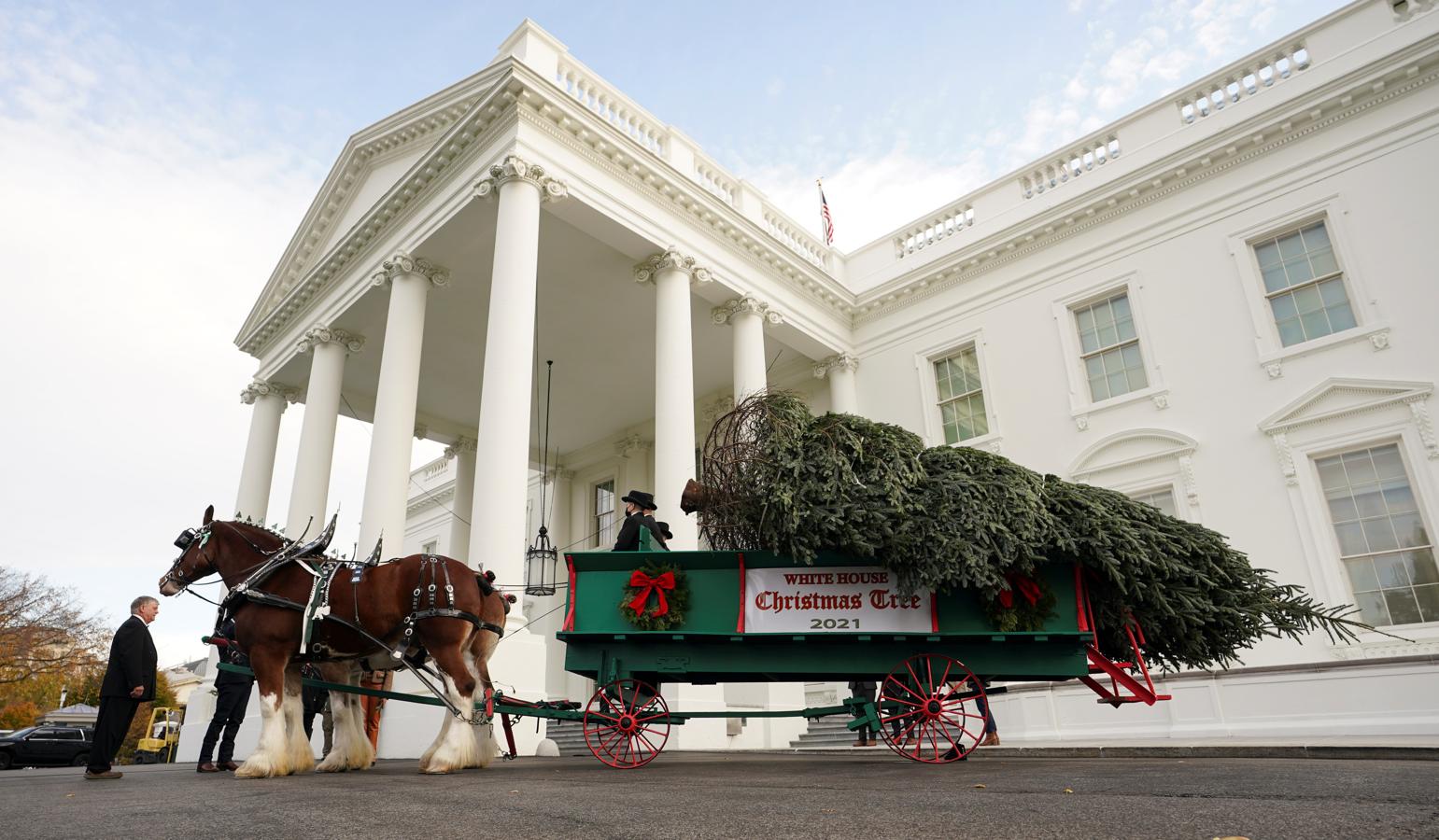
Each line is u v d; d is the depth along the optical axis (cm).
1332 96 1276
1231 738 1002
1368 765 510
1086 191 1517
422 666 644
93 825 338
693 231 1488
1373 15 1288
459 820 327
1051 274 1572
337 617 589
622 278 1589
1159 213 1455
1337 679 1015
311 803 393
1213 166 1402
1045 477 635
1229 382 1309
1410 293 1173
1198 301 1375
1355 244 1238
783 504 579
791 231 1786
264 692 577
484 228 1351
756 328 1555
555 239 1462
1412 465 1123
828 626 591
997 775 492
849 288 1873
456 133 1294
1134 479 1373
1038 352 1551
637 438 2253
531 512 2505
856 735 1262
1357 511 1167
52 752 2227
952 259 1683
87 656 3600
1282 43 1365
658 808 348
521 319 1138
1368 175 1246
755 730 1339
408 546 2841
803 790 414
